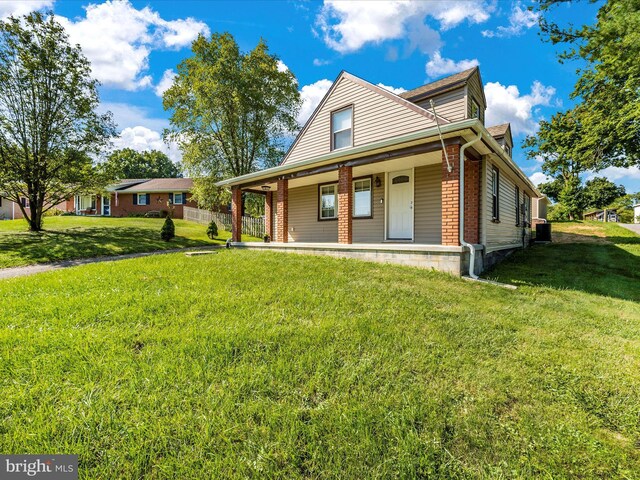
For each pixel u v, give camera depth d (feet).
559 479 5.07
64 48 43.37
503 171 30.30
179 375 7.31
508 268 24.89
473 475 5.07
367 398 6.81
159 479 4.78
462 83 27.99
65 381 7.04
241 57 63.26
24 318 10.77
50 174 44.45
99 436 5.49
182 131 64.28
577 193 91.81
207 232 53.57
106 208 90.63
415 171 28.53
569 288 18.89
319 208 37.17
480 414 6.49
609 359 9.27
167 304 12.18
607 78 37.45
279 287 14.85
